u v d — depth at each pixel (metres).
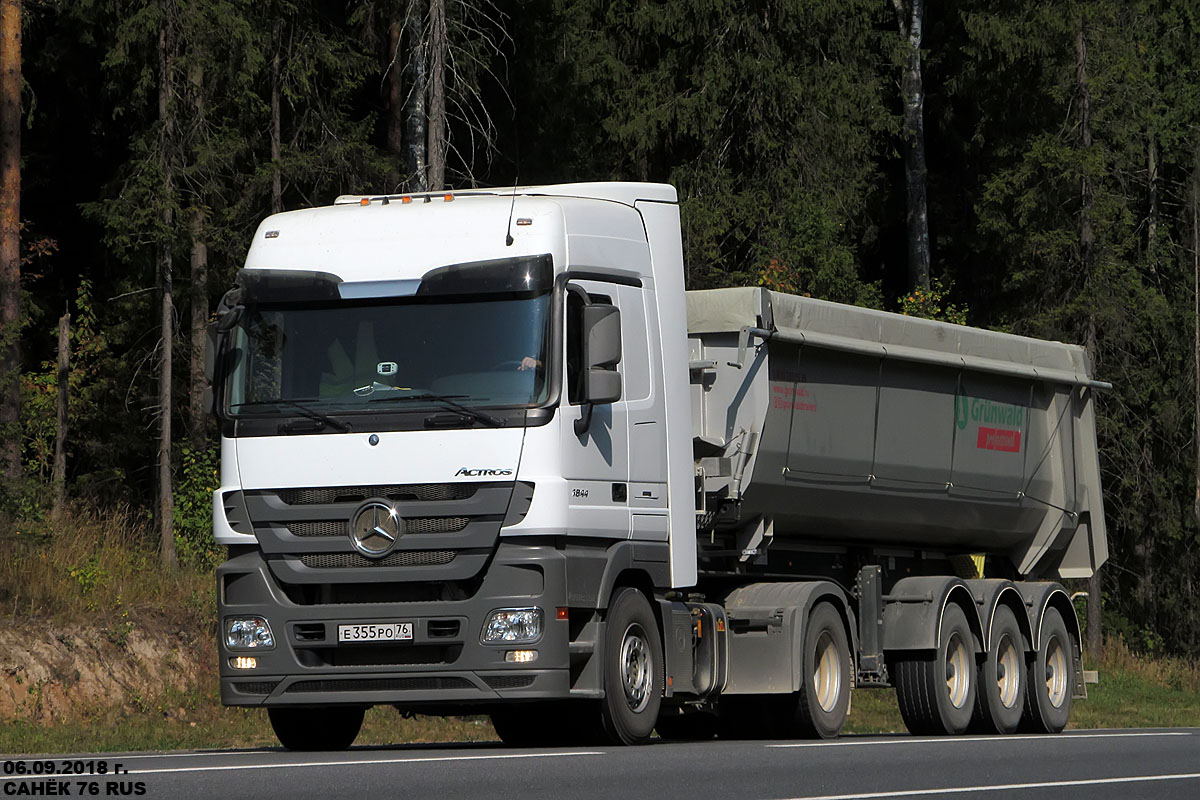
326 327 47.25
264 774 35.56
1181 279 176.88
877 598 65.62
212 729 67.31
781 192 145.88
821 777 36.72
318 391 46.78
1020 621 71.88
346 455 46.03
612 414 48.44
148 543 87.75
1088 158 149.25
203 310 109.50
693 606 55.12
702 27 147.12
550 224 47.59
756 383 58.72
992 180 159.88
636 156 150.00
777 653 58.03
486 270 46.84
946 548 74.44
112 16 111.81
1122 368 158.00
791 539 63.75
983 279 177.75
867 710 90.44
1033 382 76.06
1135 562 173.62
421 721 70.25
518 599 45.16
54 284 129.75
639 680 49.34
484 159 140.62
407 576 45.50
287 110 124.94
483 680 45.22
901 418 66.94
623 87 149.25
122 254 104.94
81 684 69.69
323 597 46.28
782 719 58.91
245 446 46.78
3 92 102.50
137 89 108.12
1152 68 171.38
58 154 130.88
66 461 111.62
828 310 62.53
